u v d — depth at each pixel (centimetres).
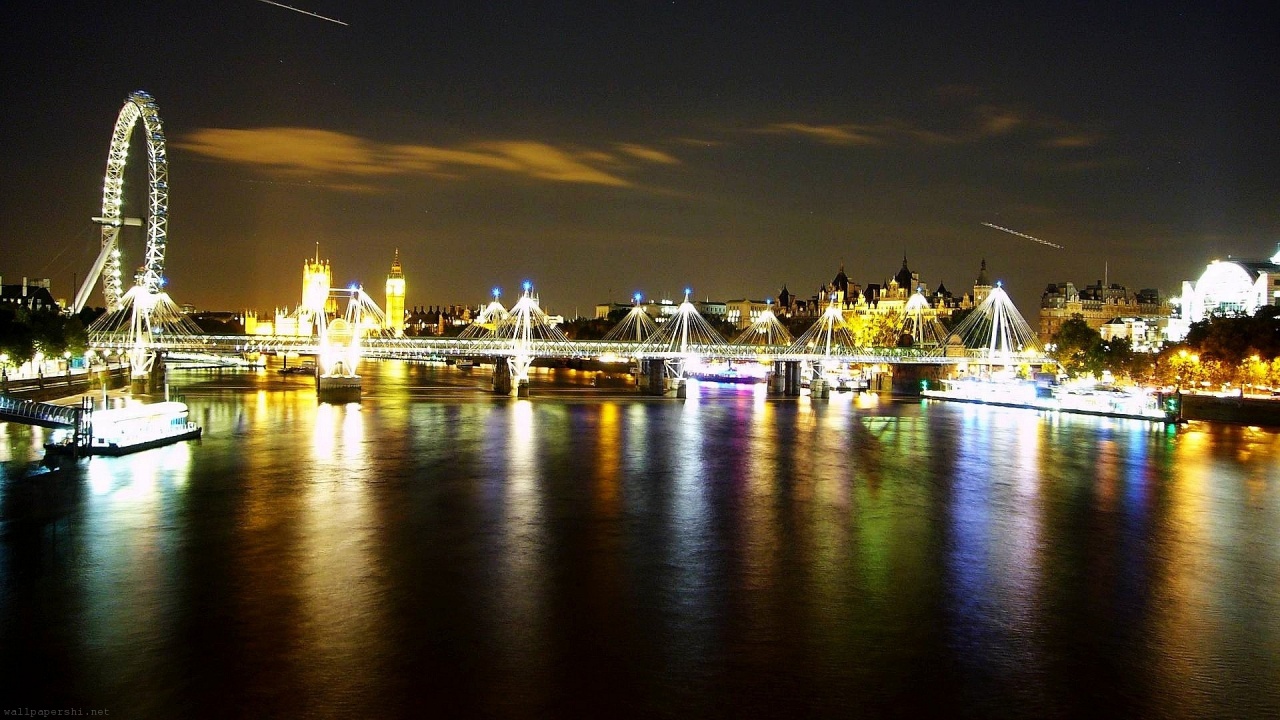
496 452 14238
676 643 6238
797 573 7800
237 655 5959
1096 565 8175
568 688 5569
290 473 12000
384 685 5578
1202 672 5912
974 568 8031
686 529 9262
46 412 14250
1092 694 5597
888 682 5716
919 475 12706
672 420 19700
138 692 5466
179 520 9262
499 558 8106
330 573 7600
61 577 7406
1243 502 10950
